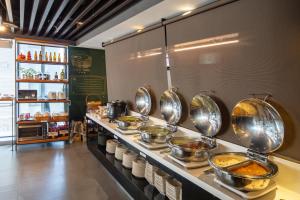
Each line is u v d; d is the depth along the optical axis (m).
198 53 2.21
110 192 2.93
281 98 1.50
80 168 3.71
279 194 1.39
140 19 2.74
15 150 4.62
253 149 1.64
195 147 1.96
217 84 2.02
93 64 5.67
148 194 2.32
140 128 2.71
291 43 1.43
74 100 5.50
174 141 2.16
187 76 2.39
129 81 3.74
